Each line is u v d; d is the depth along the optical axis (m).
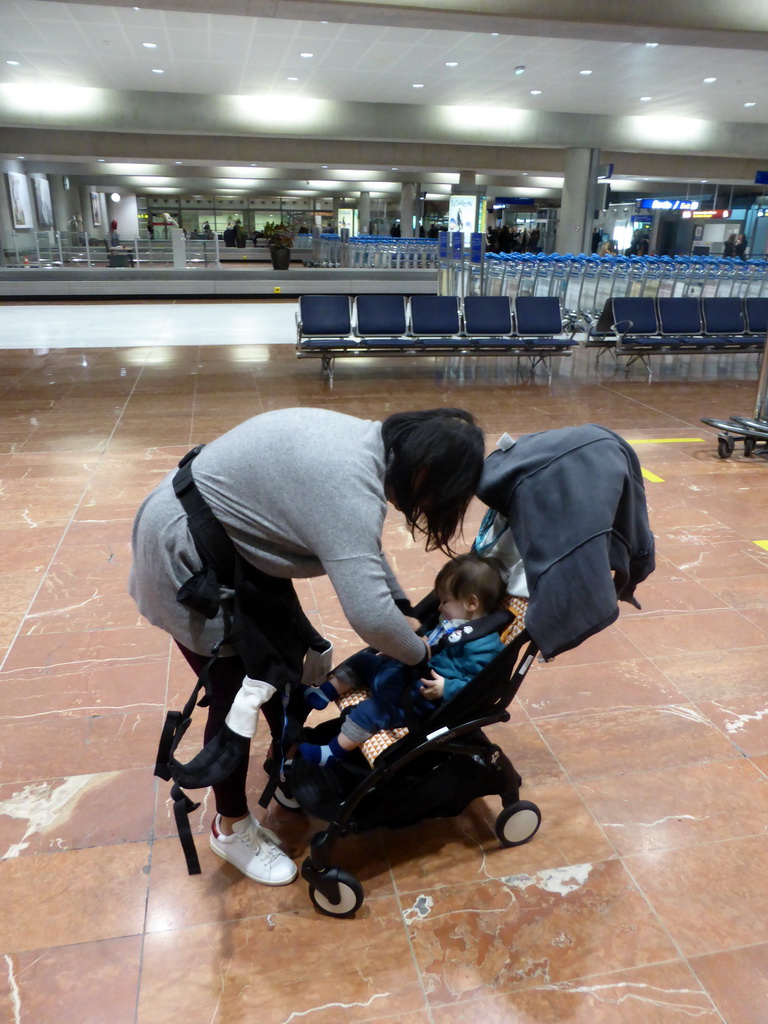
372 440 1.47
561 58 13.50
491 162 23.05
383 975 1.74
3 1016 1.64
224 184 34.53
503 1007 1.67
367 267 21.06
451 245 11.41
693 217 25.08
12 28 11.96
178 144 20.73
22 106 16.91
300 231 28.28
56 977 1.73
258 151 21.34
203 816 2.22
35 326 13.40
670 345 9.26
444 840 2.16
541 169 23.48
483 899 1.95
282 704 1.81
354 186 34.50
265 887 1.99
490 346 8.99
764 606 3.45
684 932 1.85
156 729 2.57
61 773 2.37
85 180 34.47
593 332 9.52
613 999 1.68
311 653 1.97
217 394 7.95
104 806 2.24
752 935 1.85
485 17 8.45
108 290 18.41
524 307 9.29
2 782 2.32
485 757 1.95
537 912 1.91
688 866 2.05
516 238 24.97
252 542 1.54
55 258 18.62
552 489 1.65
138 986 1.71
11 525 4.25
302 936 1.84
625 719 2.66
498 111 19.16
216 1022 1.63
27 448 5.79
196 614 1.65
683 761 2.46
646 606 3.44
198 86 16.48
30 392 7.89
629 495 1.68
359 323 8.96
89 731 2.56
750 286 11.27
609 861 2.07
